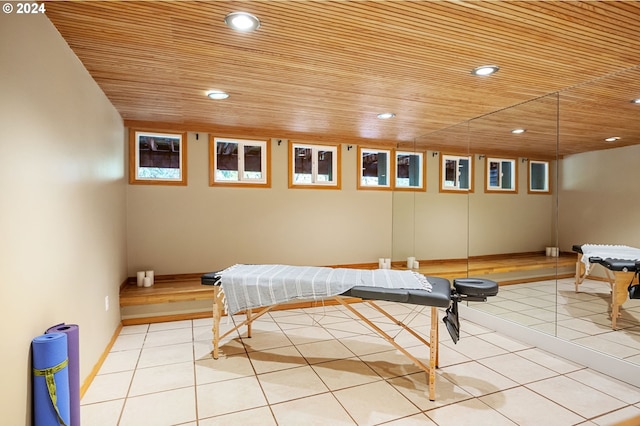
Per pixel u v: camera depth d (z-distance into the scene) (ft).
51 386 4.93
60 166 6.14
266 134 14.93
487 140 12.49
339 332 11.59
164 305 12.51
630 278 8.35
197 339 10.86
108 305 9.91
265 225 15.20
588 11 5.53
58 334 5.20
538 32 6.23
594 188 9.34
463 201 13.82
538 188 10.80
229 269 9.88
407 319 13.10
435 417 6.68
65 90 6.43
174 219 13.88
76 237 6.99
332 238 16.37
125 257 12.93
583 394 7.54
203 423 6.48
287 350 10.04
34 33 5.14
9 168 4.40
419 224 16.16
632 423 2.46
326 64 7.73
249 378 8.30
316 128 14.38
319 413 6.82
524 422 6.52
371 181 17.17
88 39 6.45
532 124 10.81
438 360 9.09
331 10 5.51
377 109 11.44
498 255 12.14
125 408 6.96
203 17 5.73
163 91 9.55
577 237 9.59
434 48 6.89
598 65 7.73
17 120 4.61
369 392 7.64
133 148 13.21
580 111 9.59
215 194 14.43
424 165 15.89
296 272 9.37
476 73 8.25
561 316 9.93
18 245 4.61
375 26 6.04
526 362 9.20
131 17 5.69
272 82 8.87
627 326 8.32
